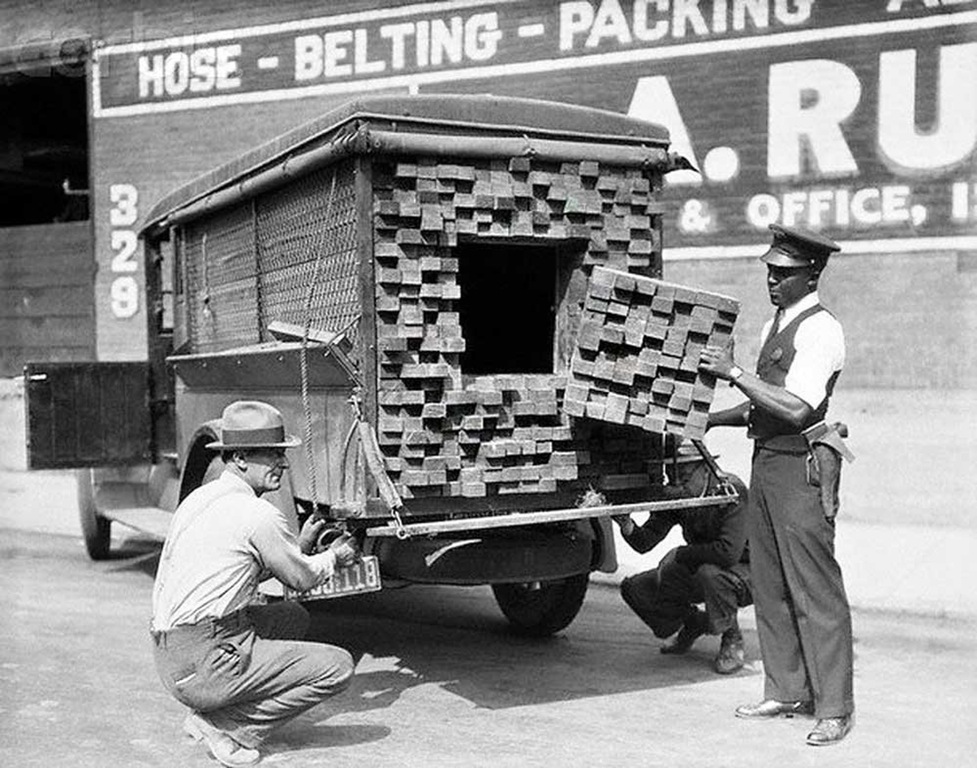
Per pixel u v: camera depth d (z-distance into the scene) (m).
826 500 4.56
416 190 4.57
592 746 4.48
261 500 4.31
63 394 7.24
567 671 5.58
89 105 10.10
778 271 4.70
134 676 5.41
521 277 5.66
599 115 4.97
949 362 8.34
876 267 8.51
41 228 10.84
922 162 8.33
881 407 8.55
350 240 4.61
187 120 9.84
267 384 5.46
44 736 4.55
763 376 4.74
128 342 10.48
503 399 4.73
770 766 4.23
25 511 10.10
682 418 4.71
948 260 8.30
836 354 4.61
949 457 8.36
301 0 9.67
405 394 4.53
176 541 4.23
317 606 7.03
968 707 4.88
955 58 8.20
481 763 4.26
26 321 10.79
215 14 9.71
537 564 5.10
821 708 4.54
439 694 5.18
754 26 8.72
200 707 4.19
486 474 4.66
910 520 8.47
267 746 4.46
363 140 4.41
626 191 5.02
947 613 6.66
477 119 4.70
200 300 6.59
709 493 5.26
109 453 7.41
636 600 5.67
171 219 6.78
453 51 9.42
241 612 4.22
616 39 9.06
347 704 5.03
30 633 6.19
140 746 4.46
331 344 4.48
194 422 6.67
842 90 8.52
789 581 4.64
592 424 4.93
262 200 5.56
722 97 8.83
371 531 4.45
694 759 4.31
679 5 8.88
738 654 5.52
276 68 9.65
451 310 4.68
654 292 4.67
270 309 5.51
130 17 9.78
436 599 7.27
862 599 6.96
